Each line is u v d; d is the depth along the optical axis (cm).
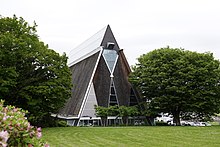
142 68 4434
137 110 4328
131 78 4494
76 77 5303
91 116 4303
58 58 3219
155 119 5053
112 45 4841
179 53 4284
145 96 4431
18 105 2986
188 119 4653
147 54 4594
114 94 4619
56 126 3441
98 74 4578
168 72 4094
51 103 3112
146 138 2008
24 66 3003
